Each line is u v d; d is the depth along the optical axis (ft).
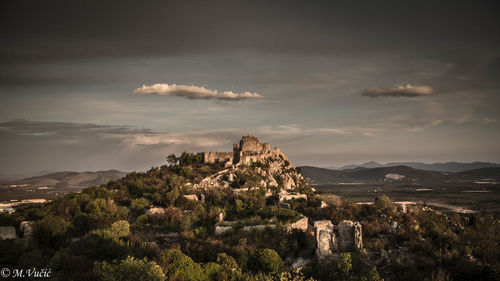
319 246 104.17
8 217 173.78
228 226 156.25
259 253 99.55
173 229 165.99
